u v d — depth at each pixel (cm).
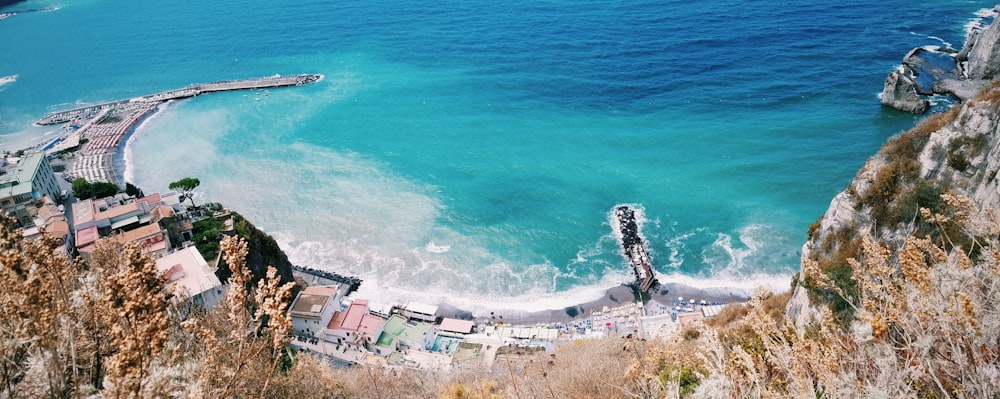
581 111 15038
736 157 12025
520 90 16738
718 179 11331
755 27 19488
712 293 8625
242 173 13150
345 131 15075
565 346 6512
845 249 4097
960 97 13288
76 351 1614
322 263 9956
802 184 10912
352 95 17550
